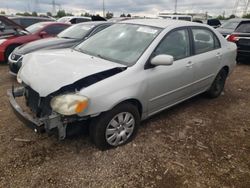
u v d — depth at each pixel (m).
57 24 8.80
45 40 6.35
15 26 7.95
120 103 2.95
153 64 3.14
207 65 4.27
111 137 3.02
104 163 2.85
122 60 3.21
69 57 3.27
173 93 3.71
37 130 2.60
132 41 3.47
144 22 3.84
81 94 2.58
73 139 3.24
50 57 3.26
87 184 2.54
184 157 3.03
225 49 4.75
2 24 7.67
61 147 3.08
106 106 2.74
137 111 3.17
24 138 3.24
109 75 2.91
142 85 3.09
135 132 3.29
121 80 2.88
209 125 3.88
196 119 4.05
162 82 3.38
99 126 2.86
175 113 4.23
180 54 3.73
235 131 3.73
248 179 2.72
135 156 2.99
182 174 2.74
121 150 3.09
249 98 5.16
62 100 2.51
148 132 3.54
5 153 2.93
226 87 5.85
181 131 3.64
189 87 4.03
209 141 3.42
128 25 3.85
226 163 2.97
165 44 3.45
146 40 3.39
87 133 3.25
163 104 3.65
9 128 3.47
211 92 4.85
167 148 3.19
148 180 2.63
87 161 2.86
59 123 2.57
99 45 3.69
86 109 2.61
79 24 7.27
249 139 3.53
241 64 8.66
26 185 2.49
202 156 3.07
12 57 5.63
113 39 3.69
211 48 4.44
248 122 4.05
